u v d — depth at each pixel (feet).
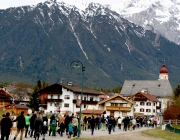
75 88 478.18
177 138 207.92
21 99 552.00
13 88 593.83
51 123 175.42
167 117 379.14
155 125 324.60
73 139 165.58
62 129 177.58
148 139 194.39
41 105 473.26
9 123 122.52
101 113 376.27
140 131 240.32
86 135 191.83
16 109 411.34
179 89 525.34
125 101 434.71
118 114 431.43
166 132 236.43
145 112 548.31
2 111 409.69
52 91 480.23
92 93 481.05
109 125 208.64
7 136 122.21
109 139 177.06
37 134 142.72
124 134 209.77
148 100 546.67
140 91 603.26
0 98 491.31
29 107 443.32
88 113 379.55
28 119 158.81
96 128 252.01
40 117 144.66
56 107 430.61
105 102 442.50
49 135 176.24
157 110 563.89
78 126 175.73
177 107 381.60
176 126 307.99
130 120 267.39
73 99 467.52
